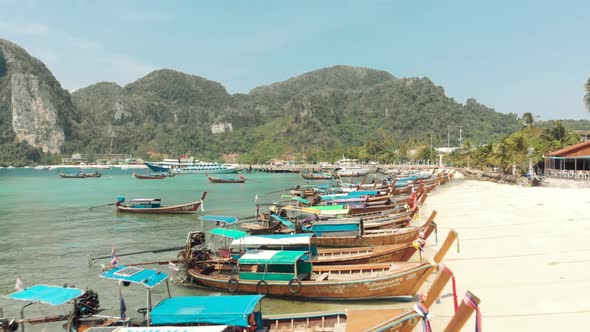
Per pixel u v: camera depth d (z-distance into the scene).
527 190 66.56
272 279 23.67
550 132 98.19
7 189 111.81
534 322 17.09
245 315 15.77
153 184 132.12
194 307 16.45
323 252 29.47
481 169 129.12
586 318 16.97
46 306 23.66
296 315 17.62
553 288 20.62
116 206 61.97
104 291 26.05
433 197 69.38
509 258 26.83
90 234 44.97
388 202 54.19
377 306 21.94
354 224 34.62
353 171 156.50
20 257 34.91
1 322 18.44
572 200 49.34
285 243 26.38
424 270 21.20
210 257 28.66
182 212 59.50
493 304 19.42
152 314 16.30
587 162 73.19
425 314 12.57
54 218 56.81
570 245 28.38
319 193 70.81
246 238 27.39
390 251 27.03
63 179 168.50
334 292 22.53
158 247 38.41
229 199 80.38
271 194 90.25
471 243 32.09
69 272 30.39
